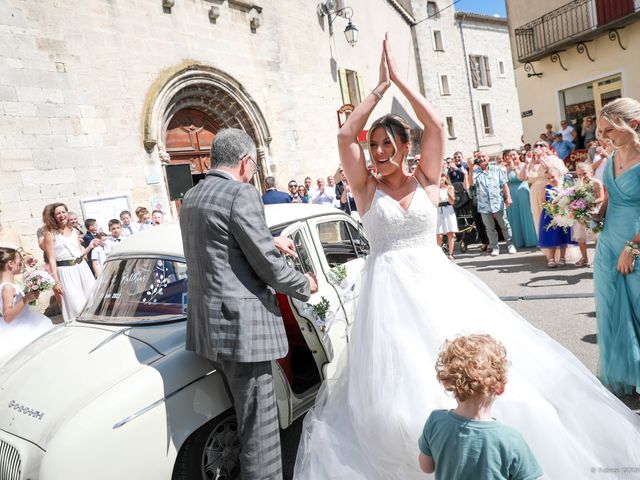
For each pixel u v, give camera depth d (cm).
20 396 248
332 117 1593
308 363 363
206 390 251
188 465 245
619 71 1336
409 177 274
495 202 862
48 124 811
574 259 746
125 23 940
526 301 570
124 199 905
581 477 212
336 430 254
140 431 222
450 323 238
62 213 602
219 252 238
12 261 397
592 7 1367
